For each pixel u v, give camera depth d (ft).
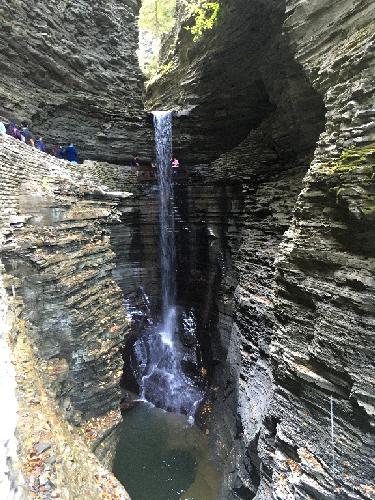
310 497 28.84
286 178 56.34
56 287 34.30
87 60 80.02
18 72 67.51
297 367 31.78
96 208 47.06
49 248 35.83
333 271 30.55
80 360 36.04
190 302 77.92
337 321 28.89
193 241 77.36
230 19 58.90
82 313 37.17
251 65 65.92
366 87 30.94
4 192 34.50
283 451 32.83
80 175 52.54
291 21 42.11
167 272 81.46
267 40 57.31
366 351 26.73
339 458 27.81
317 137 53.88
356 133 30.48
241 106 78.28
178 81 84.28
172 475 50.08
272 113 70.38
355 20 36.11
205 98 79.30
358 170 28.40
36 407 22.29
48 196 37.60
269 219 53.06
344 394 28.19
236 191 66.64
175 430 60.08
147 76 98.84
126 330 45.55
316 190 33.19
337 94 34.58
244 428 41.86
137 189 78.23
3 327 24.07
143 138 85.76
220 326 64.44
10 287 29.76
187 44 78.48
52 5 73.92
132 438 58.18
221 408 56.08
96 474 27.40
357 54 32.78
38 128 71.15
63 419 29.91
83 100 77.82
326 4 39.06
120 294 47.09
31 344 28.71
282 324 35.86
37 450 19.12
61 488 17.99
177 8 86.58
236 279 61.05
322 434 29.58
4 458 13.33
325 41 39.14
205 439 56.54
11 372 20.48
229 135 84.64
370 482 25.99
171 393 69.31
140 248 79.46
